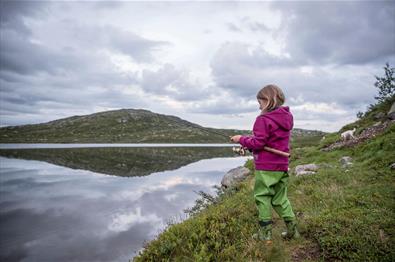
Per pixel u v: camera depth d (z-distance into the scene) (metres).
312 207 5.93
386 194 5.75
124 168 29.69
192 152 66.38
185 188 17.75
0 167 30.78
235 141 4.61
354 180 7.32
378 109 16.75
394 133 10.70
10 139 174.88
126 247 8.77
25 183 20.28
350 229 4.41
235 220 5.71
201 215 6.86
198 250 4.97
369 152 10.35
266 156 4.34
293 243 4.52
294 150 17.11
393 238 4.02
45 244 9.09
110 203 14.28
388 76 16.64
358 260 3.77
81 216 12.13
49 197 15.86
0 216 12.22
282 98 4.36
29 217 12.06
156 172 25.98
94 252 8.42
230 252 4.61
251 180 10.53
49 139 184.75
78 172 26.36
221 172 25.78
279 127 4.25
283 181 4.46
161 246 5.41
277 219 5.78
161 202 14.22
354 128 16.28
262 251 4.38
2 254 8.29
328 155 12.60
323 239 4.30
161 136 199.12
